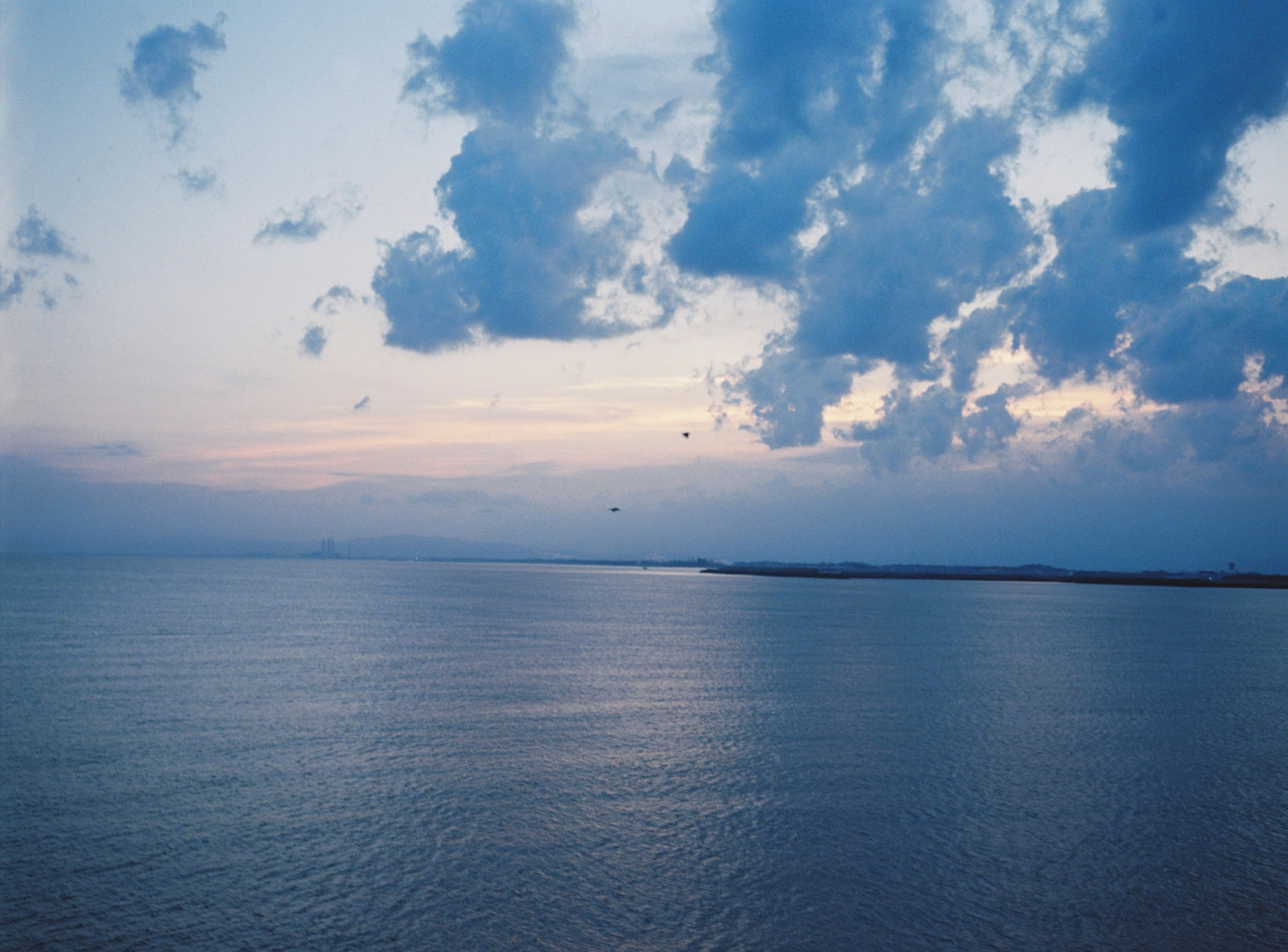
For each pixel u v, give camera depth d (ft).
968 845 62.28
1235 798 74.54
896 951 46.85
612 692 123.24
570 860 58.54
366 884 54.08
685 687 128.77
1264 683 143.74
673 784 75.97
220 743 88.33
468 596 415.85
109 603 299.58
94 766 78.64
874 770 81.82
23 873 54.60
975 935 48.75
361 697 115.65
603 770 80.38
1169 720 109.09
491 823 65.36
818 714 108.37
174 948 45.50
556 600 393.70
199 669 138.72
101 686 121.08
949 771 81.61
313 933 47.57
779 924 49.78
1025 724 104.32
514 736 93.56
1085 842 63.36
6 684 121.19
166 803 68.49
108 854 57.88
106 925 47.83
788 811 69.10
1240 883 56.39
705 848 61.00
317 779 75.72
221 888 53.06
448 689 123.24
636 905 51.90
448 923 49.08
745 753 87.10
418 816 66.49
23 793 70.44
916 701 119.55
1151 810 70.79
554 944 46.93
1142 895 54.34
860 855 60.13
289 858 57.82
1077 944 47.88
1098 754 89.35
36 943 45.65
